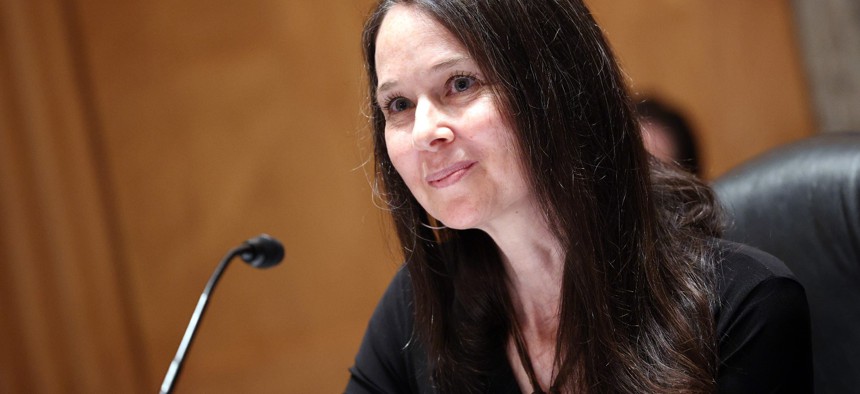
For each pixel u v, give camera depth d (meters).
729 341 3.25
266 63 7.78
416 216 3.62
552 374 3.47
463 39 3.09
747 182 4.06
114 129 7.49
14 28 7.19
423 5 3.14
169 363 7.67
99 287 7.46
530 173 3.16
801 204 3.88
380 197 3.64
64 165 7.34
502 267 3.62
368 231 7.97
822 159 3.89
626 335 3.25
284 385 7.85
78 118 7.38
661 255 3.35
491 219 3.33
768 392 3.24
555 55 3.20
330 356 7.93
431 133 3.10
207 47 7.66
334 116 7.88
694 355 3.18
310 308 7.89
